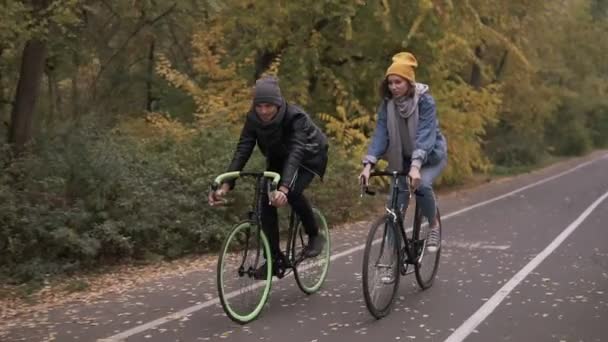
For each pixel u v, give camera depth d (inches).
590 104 1815.9
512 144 1267.2
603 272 309.3
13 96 521.3
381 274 233.6
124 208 350.9
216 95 558.9
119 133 446.0
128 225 347.9
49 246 330.6
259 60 633.6
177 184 387.9
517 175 1074.7
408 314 240.5
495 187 821.9
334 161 511.5
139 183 362.3
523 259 339.9
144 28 626.5
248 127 236.8
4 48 421.4
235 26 612.4
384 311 236.2
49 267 321.1
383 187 583.2
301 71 593.6
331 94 629.6
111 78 679.7
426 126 239.8
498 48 997.2
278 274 247.0
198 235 374.9
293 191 236.8
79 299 275.6
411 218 276.4
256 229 232.8
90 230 339.6
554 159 1578.5
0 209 315.3
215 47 608.4
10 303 273.7
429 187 247.1
